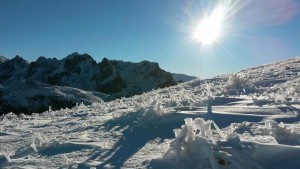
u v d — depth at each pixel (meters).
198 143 3.31
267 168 3.13
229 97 9.59
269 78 15.02
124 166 3.79
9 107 86.75
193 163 3.21
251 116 6.12
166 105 9.30
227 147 3.23
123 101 18.17
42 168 3.96
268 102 8.00
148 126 6.14
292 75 15.15
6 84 104.31
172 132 5.49
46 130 7.73
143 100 15.45
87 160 4.20
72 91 97.75
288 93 9.39
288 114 6.21
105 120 8.27
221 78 19.80
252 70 22.69
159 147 4.62
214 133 4.84
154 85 193.25
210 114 6.54
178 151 3.35
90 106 17.05
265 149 3.39
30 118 12.73
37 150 5.03
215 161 3.02
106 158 4.23
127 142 5.13
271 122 4.86
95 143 5.19
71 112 13.70
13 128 8.58
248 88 12.22
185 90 16.55
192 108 7.89
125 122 7.21
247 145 3.47
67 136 6.12
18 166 4.10
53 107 86.38
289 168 3.09
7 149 5.46
